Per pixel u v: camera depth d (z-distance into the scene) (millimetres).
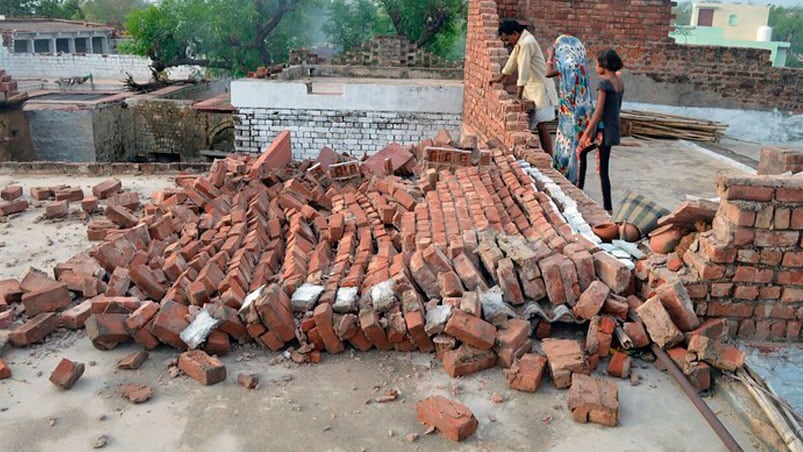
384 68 18453
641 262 4215
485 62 9516
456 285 4070
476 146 7480
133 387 3641
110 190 8359
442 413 3270
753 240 3723
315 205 7320
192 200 6926
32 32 37438
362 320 3932
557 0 11547
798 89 11734
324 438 3238
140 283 4770
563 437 3227
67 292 4762
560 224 4898
